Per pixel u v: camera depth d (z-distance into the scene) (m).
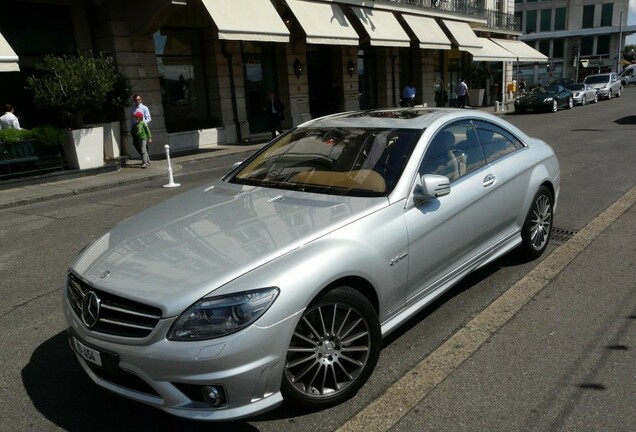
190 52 18.11
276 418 2.92
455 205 3.80
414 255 3.43
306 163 4.02
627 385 3.10
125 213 8.50
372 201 3.37
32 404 3.16
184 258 2.84
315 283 2.74
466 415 2.90
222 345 2.47
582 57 66.69
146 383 2.57
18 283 5.33
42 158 12.26
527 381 3.19
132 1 15.12
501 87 38.53
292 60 21.09
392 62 27.22
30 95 14.22
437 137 3.94
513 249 4.98
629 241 5.62
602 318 3.93
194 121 18.22
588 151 12.26
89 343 2.73
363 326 3.06
